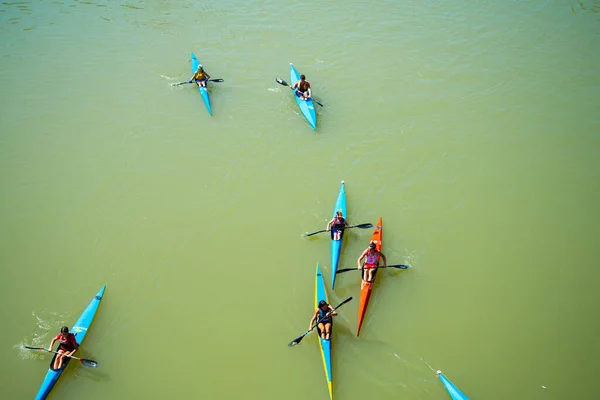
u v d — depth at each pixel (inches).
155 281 468.1
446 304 447.8
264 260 486.6
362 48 763.4
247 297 455.8
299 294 458.0
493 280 466.3
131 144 606.9
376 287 459.2
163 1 869.8
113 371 402.3
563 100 666.8
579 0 868.0
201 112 652.1
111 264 481.4
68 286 461.1
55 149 595.8
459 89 688.4
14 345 413.7
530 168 576.1
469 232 509.0
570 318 435.8
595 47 760.3
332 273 466.6
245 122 639.1
